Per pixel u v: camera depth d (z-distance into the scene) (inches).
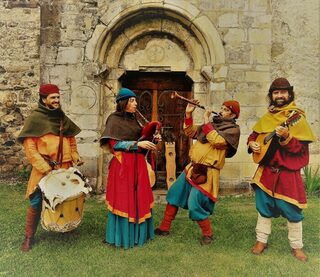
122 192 145.0
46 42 249.4
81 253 139.6
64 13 248.8
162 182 267.4
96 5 249.1
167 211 160.2
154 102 270.4
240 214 194.9
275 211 141.9
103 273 124.0
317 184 247.0
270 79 251.3
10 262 131.6
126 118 152.4
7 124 303.4
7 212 196.5
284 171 136.6
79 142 248.8
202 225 151.0
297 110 139.0
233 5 248.8
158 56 260.8
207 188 149.0
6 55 303.0
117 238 145.1
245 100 249.3
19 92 303.3
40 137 143.6
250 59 249.8
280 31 259.6
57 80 249.6
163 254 139.3
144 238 149.6
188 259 135.0
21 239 154.1
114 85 258.7
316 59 261.1
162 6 247.0
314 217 189.5
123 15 248.2
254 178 143.6
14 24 302.4
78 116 249.6
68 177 142.8
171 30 257.0
